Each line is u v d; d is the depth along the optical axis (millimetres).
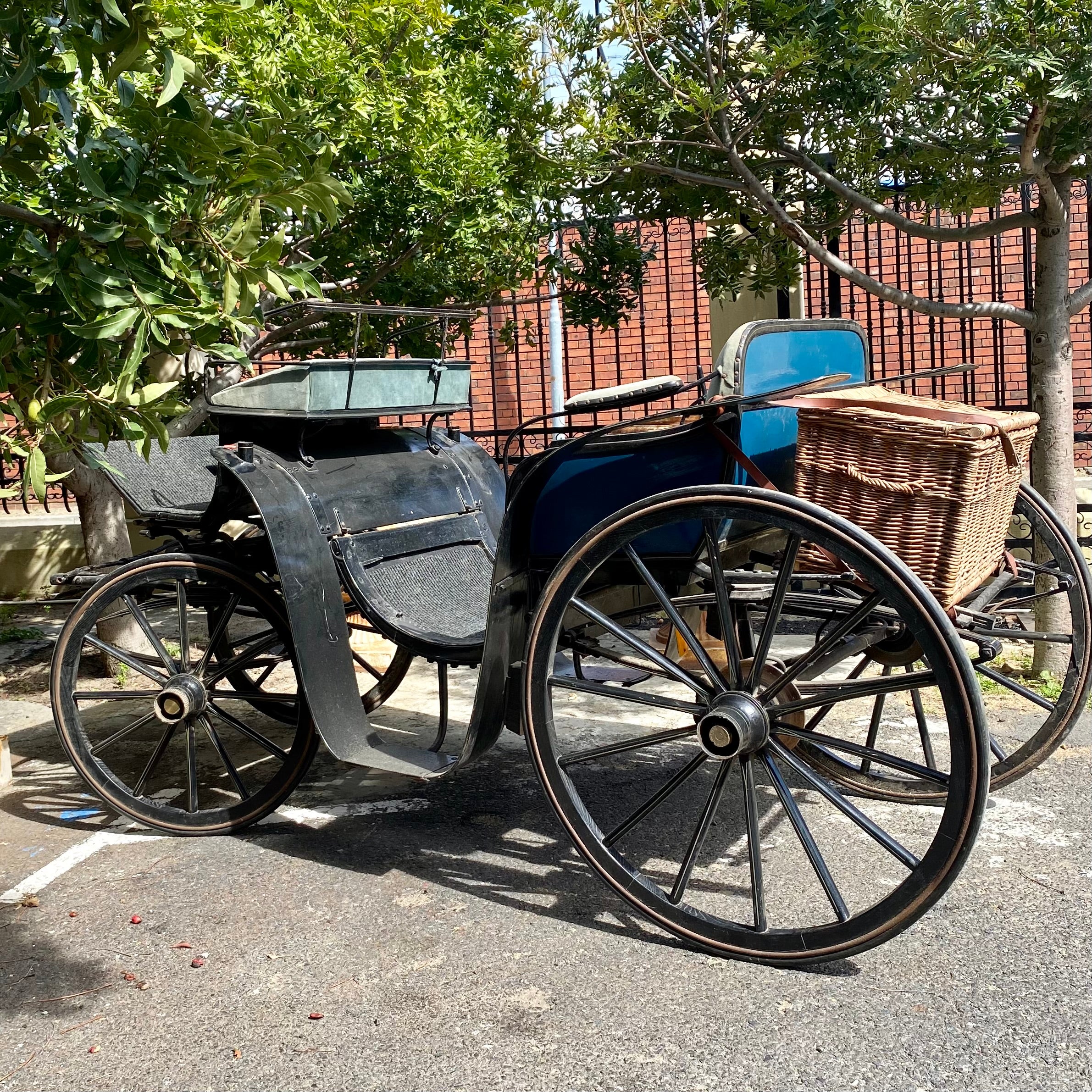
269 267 2561
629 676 4211
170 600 4457
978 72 4223
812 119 5477
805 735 3094
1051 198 4961
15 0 2201
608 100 5621
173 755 5023
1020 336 9039
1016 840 3703
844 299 9453
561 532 3553
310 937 3238
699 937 3072
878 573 2801
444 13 5043
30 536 8445
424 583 4266
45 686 6207
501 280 6148
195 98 2688
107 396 2502
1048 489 5211
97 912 3445
